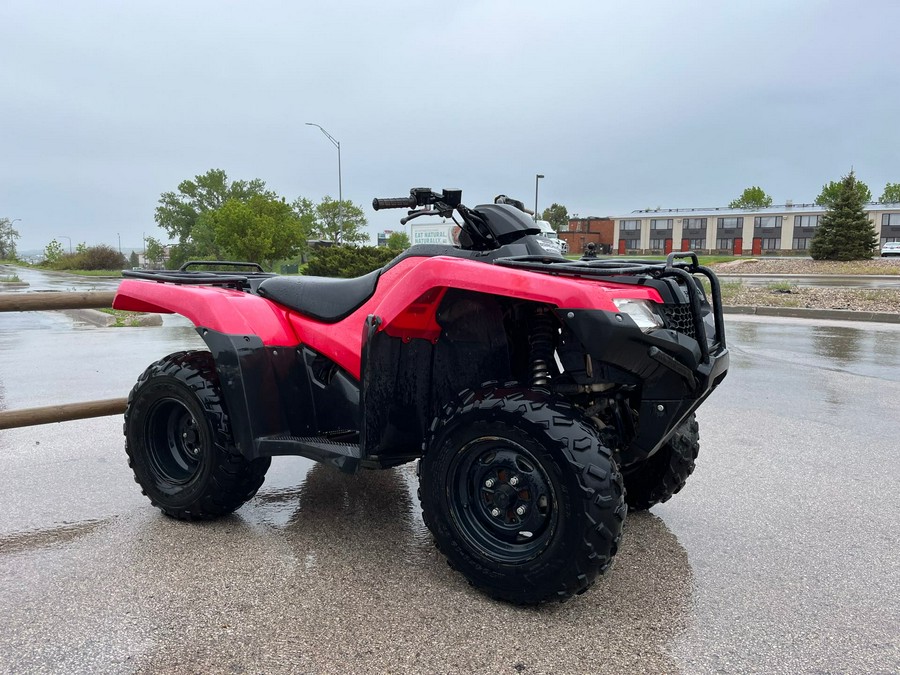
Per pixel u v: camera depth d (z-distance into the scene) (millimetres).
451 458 2600
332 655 2234
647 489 3410
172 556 2977
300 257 57125
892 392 6715
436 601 2594
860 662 2246
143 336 10945
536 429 2375
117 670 2145
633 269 2531
